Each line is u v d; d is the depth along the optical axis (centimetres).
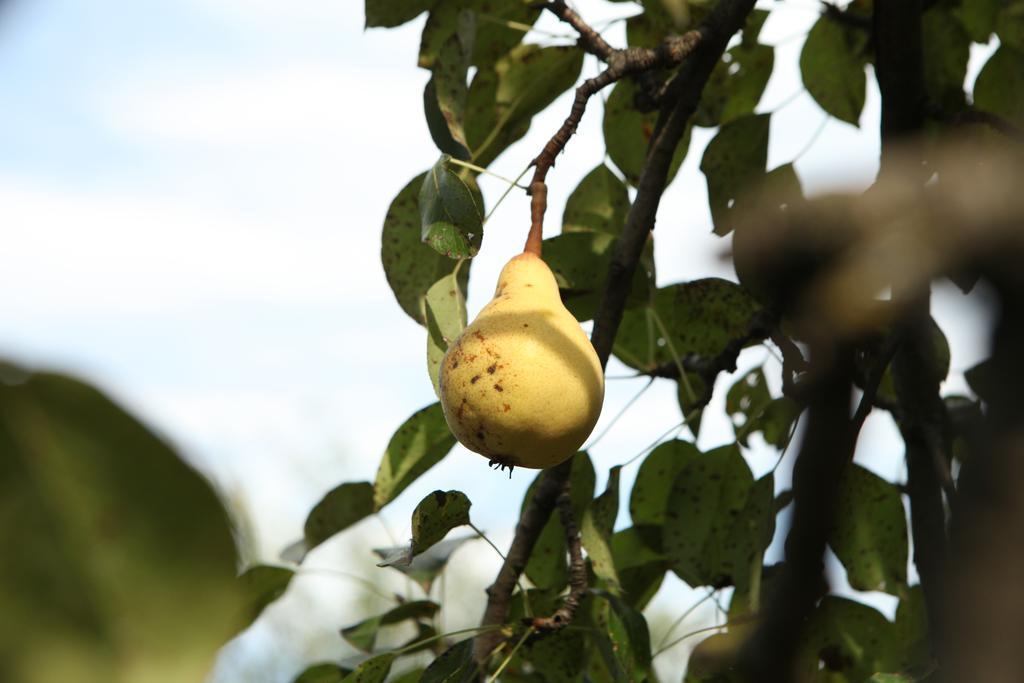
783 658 196
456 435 241
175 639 73
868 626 336
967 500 115
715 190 375
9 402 74
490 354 233
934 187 108
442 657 291
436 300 296
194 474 74
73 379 75
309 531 354
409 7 351
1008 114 387
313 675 347
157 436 75
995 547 110
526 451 233
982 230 104
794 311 114
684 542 348
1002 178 106
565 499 302
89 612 73
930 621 315
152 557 74
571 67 355
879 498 351
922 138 324
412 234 328
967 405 375
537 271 251
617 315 302
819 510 177
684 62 321
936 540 323
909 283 107
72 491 74
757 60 410
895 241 107
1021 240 103
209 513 74
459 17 314
